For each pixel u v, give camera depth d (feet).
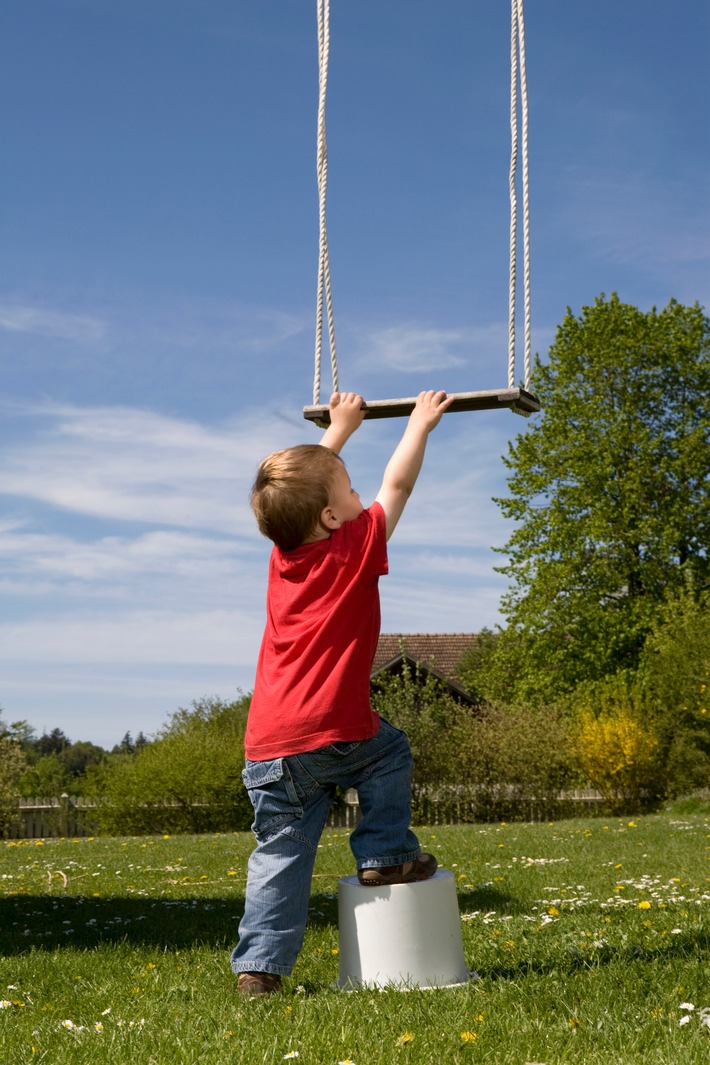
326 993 9.39
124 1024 8.98
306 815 9.21
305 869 9.30
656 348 82.28
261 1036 8.10
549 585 80.84
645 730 61.82
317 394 10.66
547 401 83.71
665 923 14.10
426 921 9.59
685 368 82.17
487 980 9.73
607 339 82.99
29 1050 8.28
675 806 51.80
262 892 9.23
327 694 8.85
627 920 14.55
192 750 61.87
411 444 9.81
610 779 60.75
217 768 60.95
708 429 80.79
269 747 8.95
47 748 184.34
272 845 9.29
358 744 9.00
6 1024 9.55
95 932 16.37
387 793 9.38
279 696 8.98
